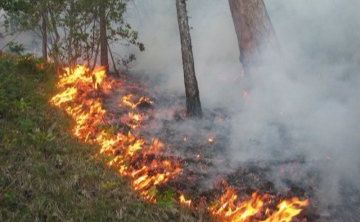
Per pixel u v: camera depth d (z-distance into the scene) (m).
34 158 6.01
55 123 7.77
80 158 6.62
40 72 11.15
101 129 8.88
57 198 5.13
